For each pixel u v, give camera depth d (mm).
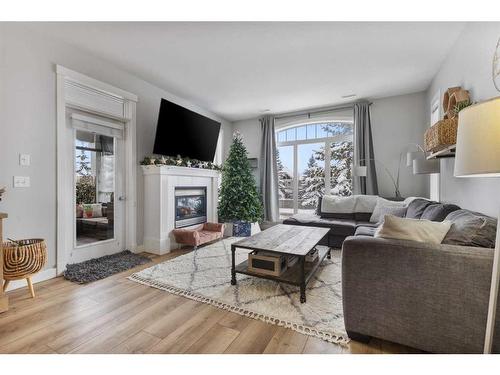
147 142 3777
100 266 2830
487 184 1964
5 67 2275
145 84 3742
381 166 4551
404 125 4367
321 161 5266
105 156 3295
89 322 1769
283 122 5488
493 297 1038
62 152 2688
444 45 2777
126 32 2545
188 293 2219
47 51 2576
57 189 2646
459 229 1472
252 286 2359
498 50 1806
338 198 4242
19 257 2068
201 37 2633
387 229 1552
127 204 3521
